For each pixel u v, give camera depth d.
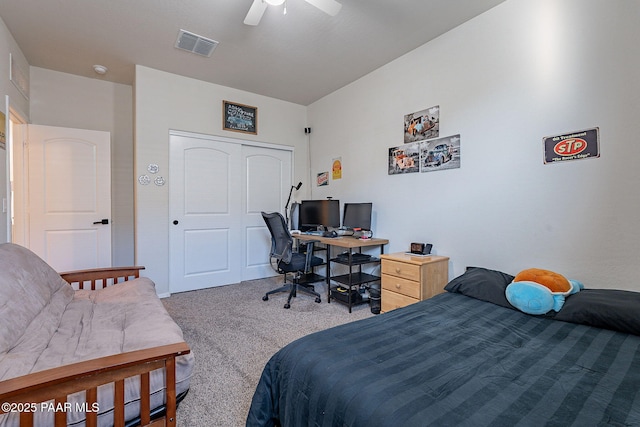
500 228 2.32
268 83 3.77
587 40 1.88
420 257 2.61
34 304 1.51
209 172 3.77
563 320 1.57
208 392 1.64
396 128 3.16
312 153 4.48
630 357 1.18
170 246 3.50
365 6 2.30
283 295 3.48
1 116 2.35
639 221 1.71
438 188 2.75
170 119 3.45
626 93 1.74
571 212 1.96
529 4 2.13
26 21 2.44
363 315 2.81
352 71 3.43
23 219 3.02
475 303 1.89
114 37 2.70
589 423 0.80
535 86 2.11
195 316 2.78
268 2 1.87
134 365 1.03
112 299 1.95
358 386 0.98
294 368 1.18
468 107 2.51
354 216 3.50
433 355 1.20
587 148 1.88
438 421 0.81
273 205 4.36
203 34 2.67
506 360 1.16
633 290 1.73
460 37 2.55
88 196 3.29
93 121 3.51
